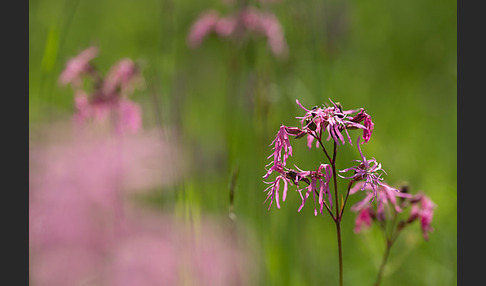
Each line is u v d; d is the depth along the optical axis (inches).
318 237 260.7
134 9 438.0
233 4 311.3
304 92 289.0
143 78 226.1
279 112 280.2
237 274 183.5
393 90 386.6
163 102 230.5
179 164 206.7
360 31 414.6
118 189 158.2
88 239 151.3
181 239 173.0
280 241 228.1
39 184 155.8
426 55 418.6
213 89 344.5
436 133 358.6
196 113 332.5
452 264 251.0
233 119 279.7
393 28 428.8
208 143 283.4
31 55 369.1
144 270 151.9
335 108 151.8
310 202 257.8
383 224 200.5
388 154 315.3
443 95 391.9
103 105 221.5
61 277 149.1
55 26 233.9
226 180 240.4
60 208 150.8
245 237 217.3
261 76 256.5
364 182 161.0
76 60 226.5
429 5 431.2
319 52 295.1
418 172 312.3
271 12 312.5
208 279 174.9
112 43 399.2
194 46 315.6
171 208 185.5
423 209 200.1
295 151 252.5
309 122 151.6
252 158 258.5
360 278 252.4
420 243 255.9
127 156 165.8
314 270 240.7
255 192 231.8
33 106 305.3
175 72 247.4
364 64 397.4
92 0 430.6
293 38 302.4
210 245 183.5
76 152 161.0
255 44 298.4
